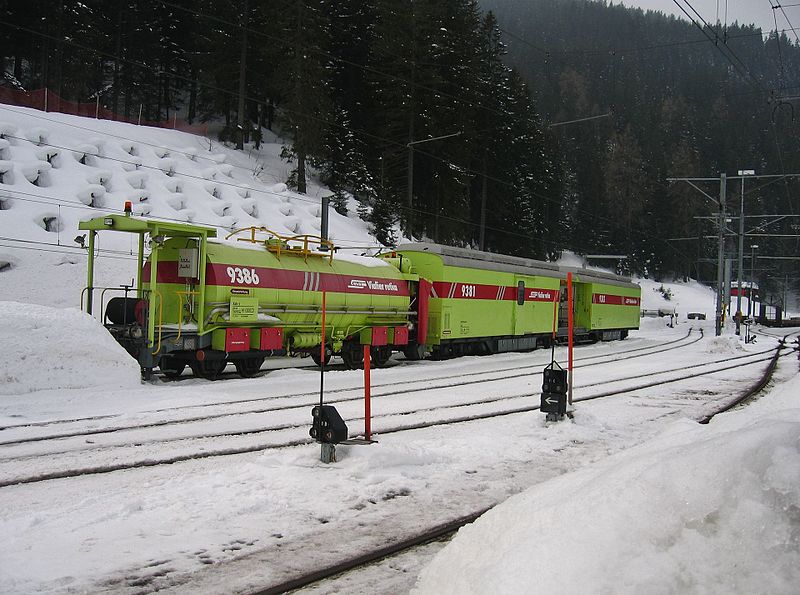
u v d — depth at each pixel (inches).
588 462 343.6
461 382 693.9
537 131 2908.5
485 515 188.2
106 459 324.5
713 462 150.6
